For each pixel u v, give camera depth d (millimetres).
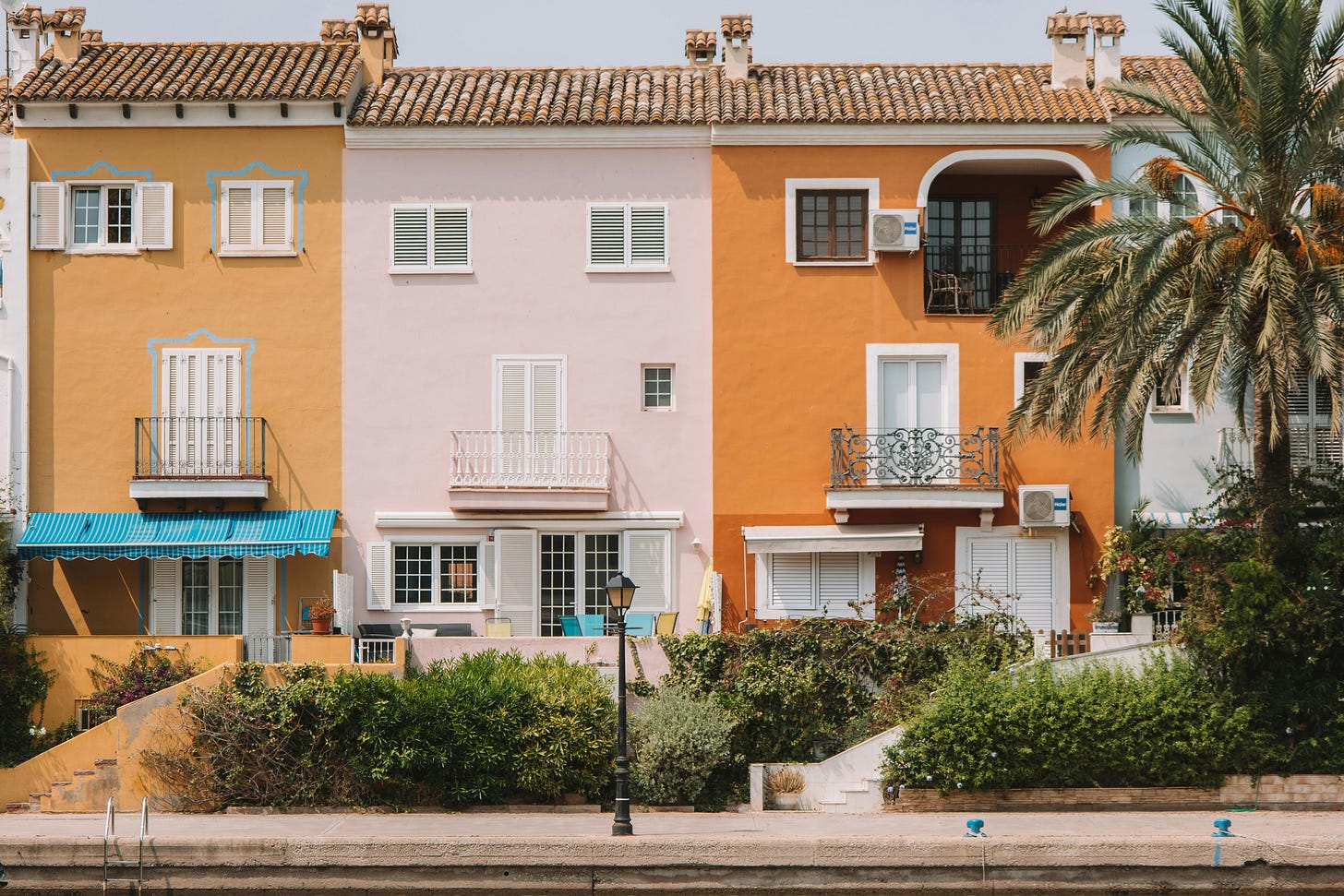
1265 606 23406
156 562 28594
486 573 28594
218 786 24094
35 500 28453
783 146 28781
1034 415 24953
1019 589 28359
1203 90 24891
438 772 24047
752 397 28656
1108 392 24844
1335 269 22828
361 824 22453
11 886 20531
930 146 28672
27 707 26094
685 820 22938
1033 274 24734
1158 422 28766
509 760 24031
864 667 25750
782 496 28547
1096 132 28453
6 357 28438
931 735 23781
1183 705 23734
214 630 28547
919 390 28766
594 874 20359
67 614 28344
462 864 20453
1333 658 23859
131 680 25922
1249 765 23734
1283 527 24422
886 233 28328
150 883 20578
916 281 28719
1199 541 24922
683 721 24406
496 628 27375
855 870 20219
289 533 28109
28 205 28766
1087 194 25094
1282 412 23031
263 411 28781
